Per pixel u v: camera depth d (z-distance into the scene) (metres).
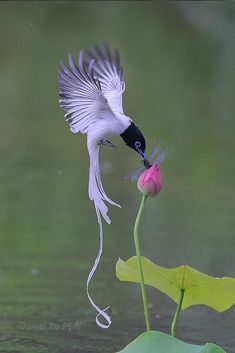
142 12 22.92
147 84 18.30
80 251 11.63
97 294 10.38
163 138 15.41
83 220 12.71
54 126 16.75
